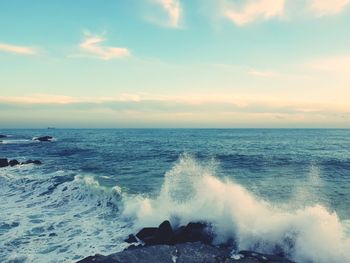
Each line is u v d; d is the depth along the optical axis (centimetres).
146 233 873
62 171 2058
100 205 1199
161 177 1788
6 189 1514
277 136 8106
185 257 671
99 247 813
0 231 927
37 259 739
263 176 1808
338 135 8738
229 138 7038
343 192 1384
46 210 1152
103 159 2820
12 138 7681
